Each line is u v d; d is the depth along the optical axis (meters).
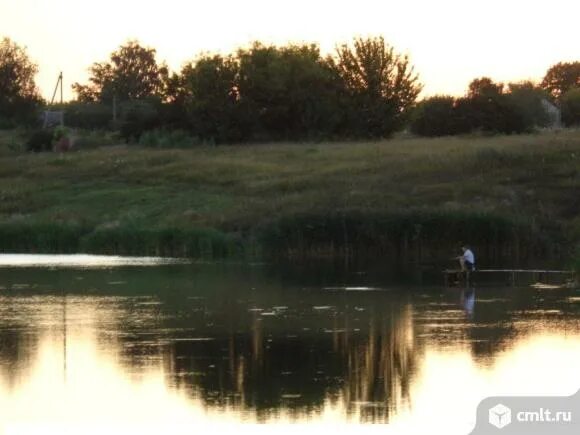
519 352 35.22
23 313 43.97
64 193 88.50
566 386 30.72
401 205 73.31
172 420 28.28
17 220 78.00
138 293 50.06
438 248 65.62
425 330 39.47
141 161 98.44
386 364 33.84
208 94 114.44
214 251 67.69
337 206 72.38
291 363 34.19
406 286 52.50
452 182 78.62
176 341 37.88
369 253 66.12
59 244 72.81
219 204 79.94
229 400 29.92
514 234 65.44
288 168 90.50
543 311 43.75
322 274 57.62
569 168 79.69
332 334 39.00
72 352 36.12
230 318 42.66
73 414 28.97
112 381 32.19
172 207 80.88
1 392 31.16
